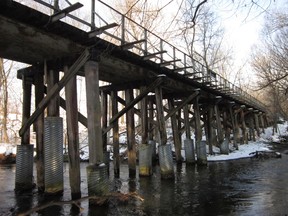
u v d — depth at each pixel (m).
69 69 6.96
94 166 6.69
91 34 6.91
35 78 8.22
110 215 5.97
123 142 19.08
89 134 6.87
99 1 6.62
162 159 10.05
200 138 13.80
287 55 11.18
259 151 16.80
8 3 5.50
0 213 6.19
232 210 6.21
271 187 8.29
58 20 6.35
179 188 8.55
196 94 13.09
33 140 22.34
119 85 11.02
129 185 9.08
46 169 7.27
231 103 19.27
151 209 6.39
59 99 7.69
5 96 21.67
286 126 34.38
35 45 6.56
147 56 8.99
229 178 9.98
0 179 10.37
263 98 34.31
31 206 6.66
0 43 6.44
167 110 13.98
